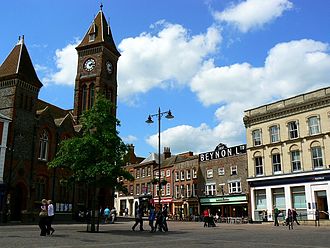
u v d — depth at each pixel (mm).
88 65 59969
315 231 26406
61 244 14414
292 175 41656
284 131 43812
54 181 43844
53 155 44375
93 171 22719
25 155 40156
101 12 63688
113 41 63188
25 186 39562
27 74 41844
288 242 16672
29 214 39188
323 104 40219
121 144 24625
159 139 31812
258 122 47125
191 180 61469
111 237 18906
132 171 79562
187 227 32812
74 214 45906
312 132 41125
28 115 41344
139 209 26156
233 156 53875
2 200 36219
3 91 40594
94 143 23266
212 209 56219
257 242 16625
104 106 25109
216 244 15398
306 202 40156
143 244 15070
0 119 37562
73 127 48625
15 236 18281
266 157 45344
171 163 68750
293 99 43688
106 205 52656
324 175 38688
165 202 67062
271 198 43906
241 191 51500
